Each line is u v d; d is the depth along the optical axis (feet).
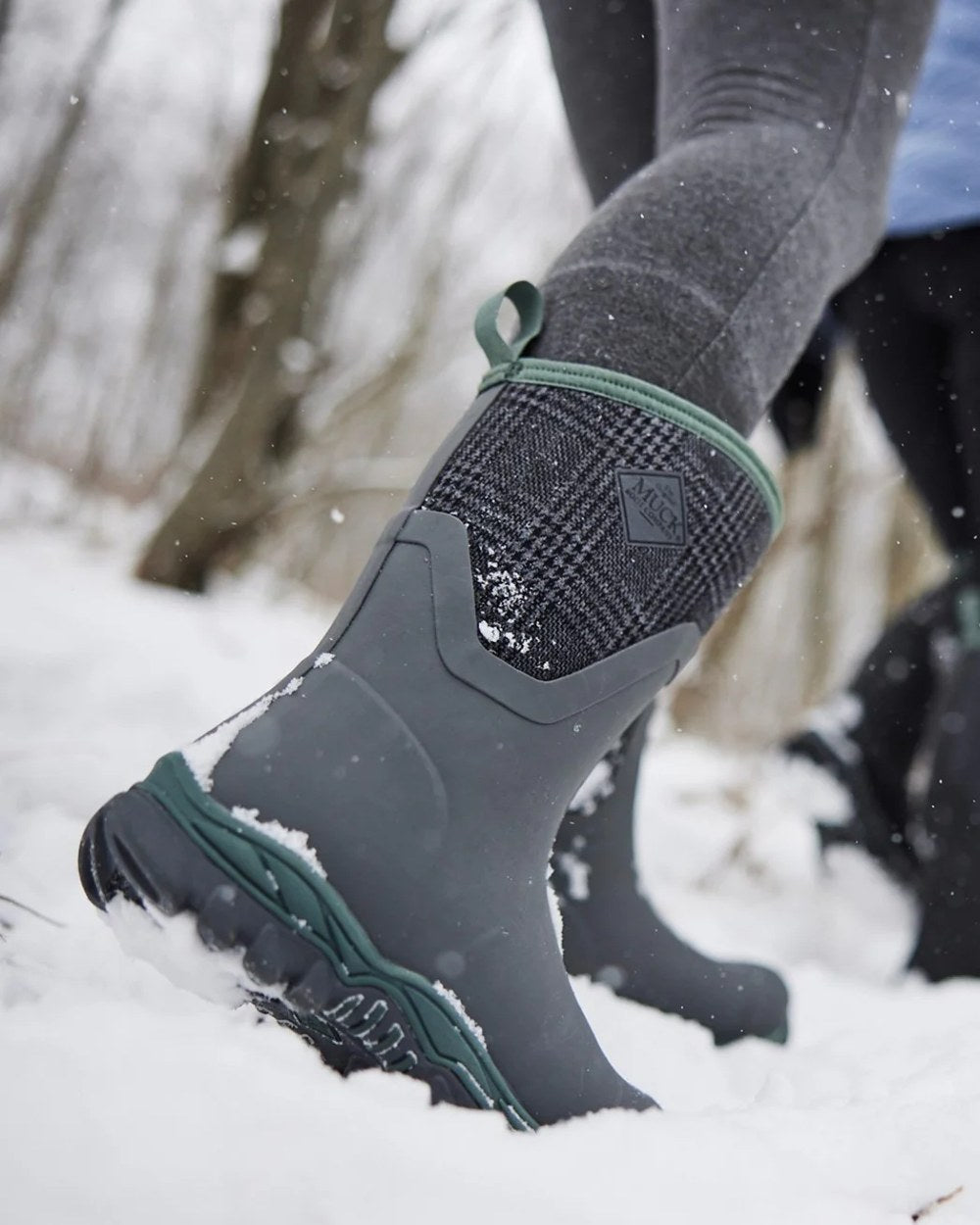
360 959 2.02
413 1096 1.90
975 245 4.41
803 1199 1.68
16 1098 1.46
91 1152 1.38
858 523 23.39
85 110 25.57
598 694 2.28
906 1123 1.99
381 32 13.16
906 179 4.17
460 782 2.15
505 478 2.28
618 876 3.03
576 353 2.38
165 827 1.98
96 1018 1.76
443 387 22.61
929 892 4.36
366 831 2.07
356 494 14.65
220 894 1.95
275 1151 1.46
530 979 2.19
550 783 2.26
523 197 20.49
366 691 2.17
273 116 13.58
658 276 2.43
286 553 23.47
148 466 29.45
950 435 5.16
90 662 6.42
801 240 2.56
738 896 5.81
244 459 13.50
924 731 5.58
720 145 2.60
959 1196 1.83
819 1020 3.75
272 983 1.97
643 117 3.66
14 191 26.81
